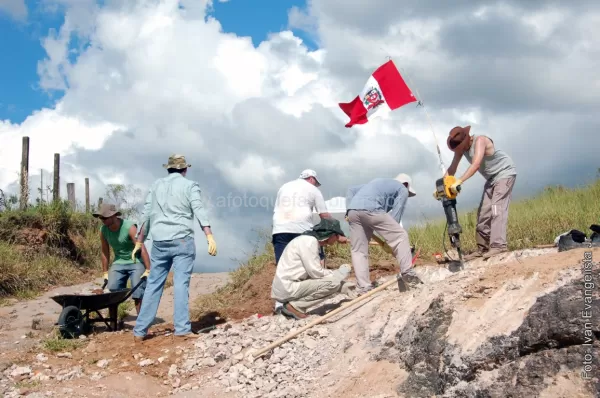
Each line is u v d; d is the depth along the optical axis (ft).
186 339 23.67
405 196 23.44
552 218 29.19
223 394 18.97
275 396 18.08
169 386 20.18
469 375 15.33
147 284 24.52
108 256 28.99
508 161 22.47
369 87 26.22
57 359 22.24
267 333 22.70
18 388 19.02
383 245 24.71
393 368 17.62
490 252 22.76
